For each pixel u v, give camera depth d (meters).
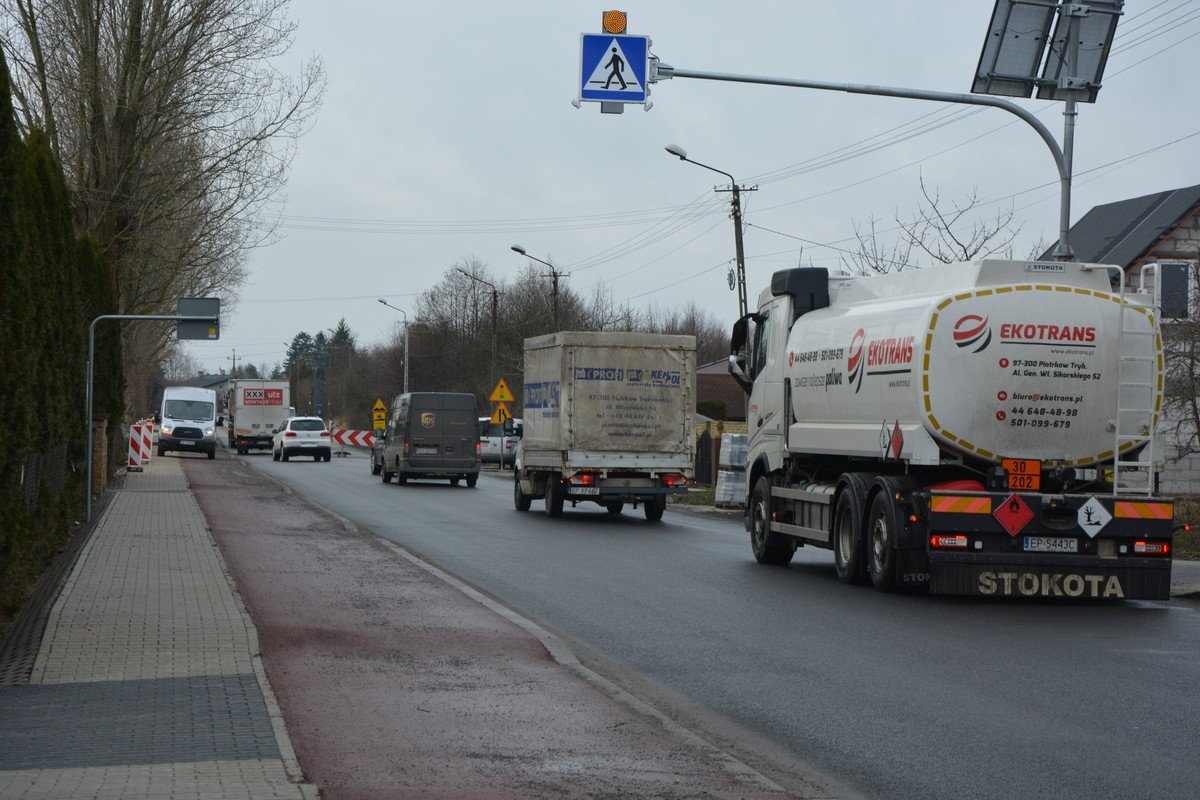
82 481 22.23
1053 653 11.05
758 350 20.28
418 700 8.60
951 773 7.11
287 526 22.47
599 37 17.73
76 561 15.84
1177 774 7.07
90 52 33.41
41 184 16.33
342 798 6.17
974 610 13.85
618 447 27.00
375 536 21.27
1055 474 14.84
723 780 6.75
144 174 34.72
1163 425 28.86
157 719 7.62
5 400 11.32
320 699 8.56
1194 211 39.09
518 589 15.38
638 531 24.42
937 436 14.59
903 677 9.95
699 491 38.12
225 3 34.56
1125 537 14.53
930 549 14.38
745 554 20.19
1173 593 15.38
